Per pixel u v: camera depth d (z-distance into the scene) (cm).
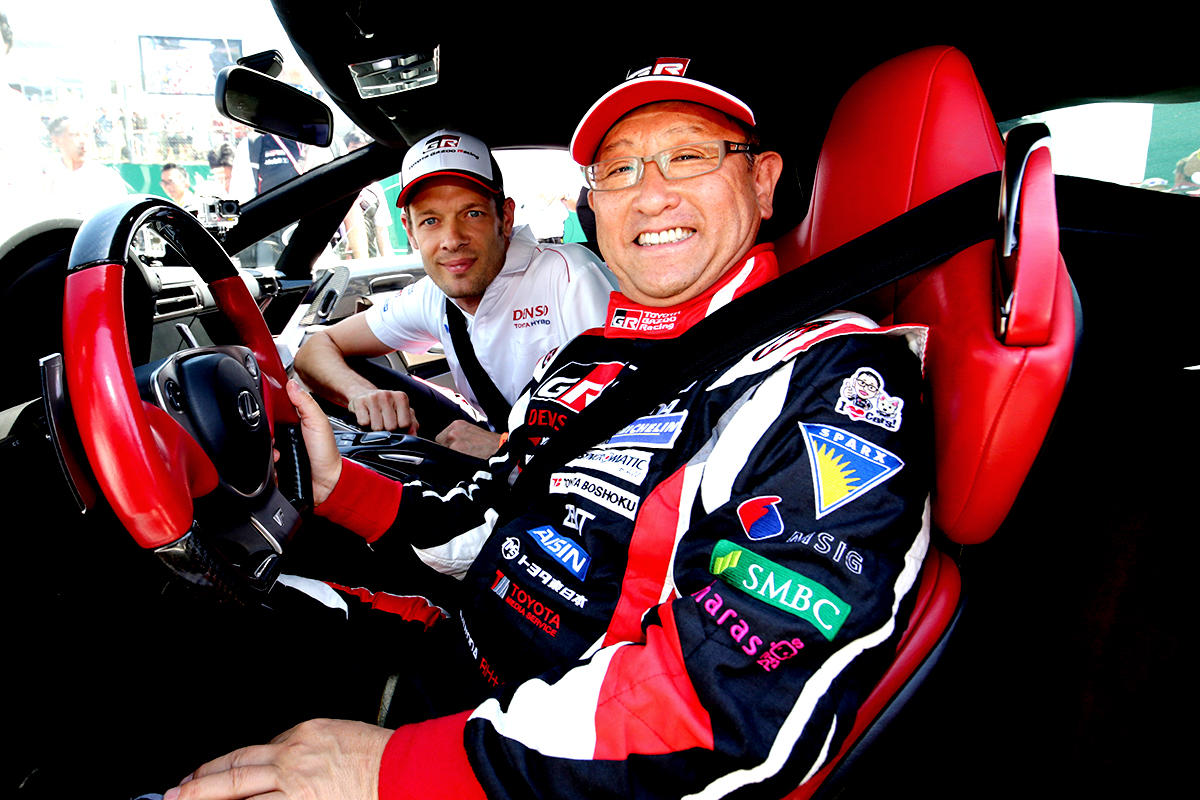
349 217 291
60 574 78
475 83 130
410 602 114
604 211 103
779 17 114
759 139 101
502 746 67
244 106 142
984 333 73
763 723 61
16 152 446
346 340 196
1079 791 99
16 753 75
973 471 74
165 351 128
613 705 66
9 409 81
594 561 86
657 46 122
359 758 72
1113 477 95
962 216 76
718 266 100
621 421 91
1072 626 100
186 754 90
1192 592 93
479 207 158
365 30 111
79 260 64
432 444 140
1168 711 94
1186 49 100
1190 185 117
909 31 113
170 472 64
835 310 86
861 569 65
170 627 92
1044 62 112
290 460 95
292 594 100
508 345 175
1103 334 90
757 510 71
